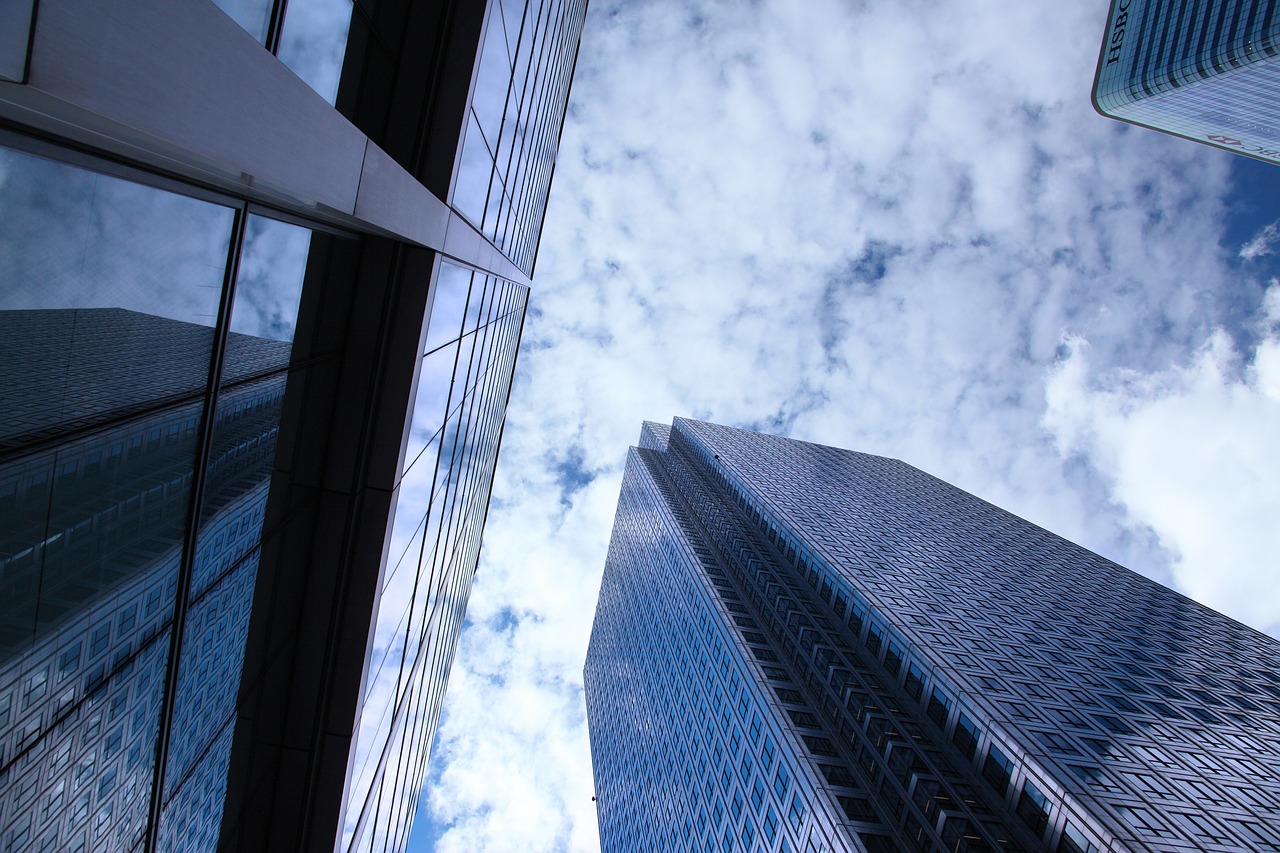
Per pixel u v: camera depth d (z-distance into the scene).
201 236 7.62
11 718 5.95
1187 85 118.75
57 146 5.16
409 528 16.22
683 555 124.69
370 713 15.86
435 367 15.80
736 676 87.38
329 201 8.59
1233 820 47.72
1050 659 77.25
